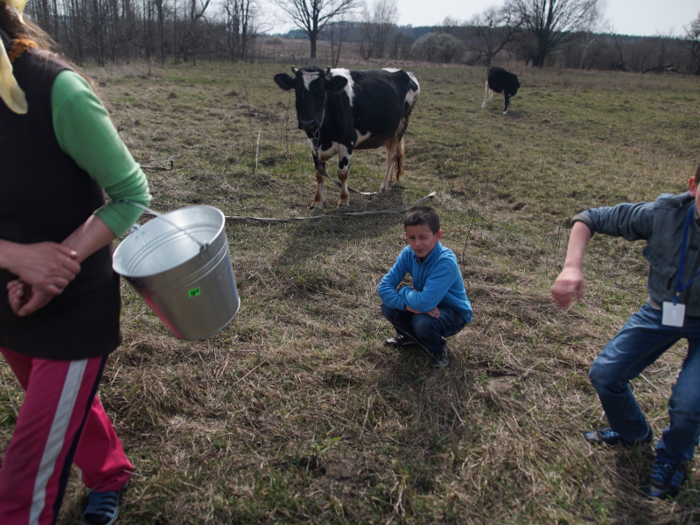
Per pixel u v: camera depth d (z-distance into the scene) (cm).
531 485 209
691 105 1630
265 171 646
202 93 1310
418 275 277
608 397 213
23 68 131
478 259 429
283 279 376
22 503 142
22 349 148
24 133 131
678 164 850
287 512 192
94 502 187
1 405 236
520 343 311
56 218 142
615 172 770
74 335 147
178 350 285
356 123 556
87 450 179
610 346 214
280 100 1266
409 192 628
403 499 199
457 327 278
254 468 213
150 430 231
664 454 206
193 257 162
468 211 561
